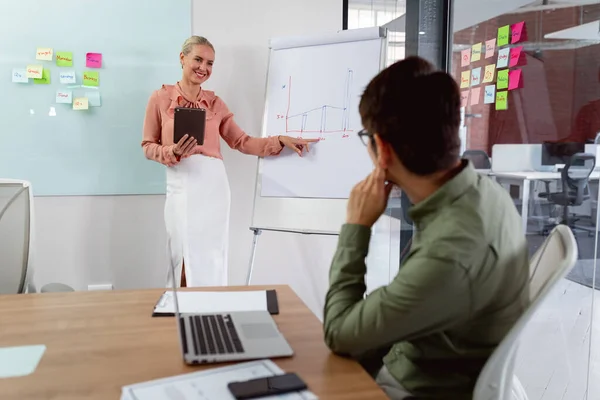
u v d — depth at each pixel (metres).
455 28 2.77
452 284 0.85
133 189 2.83
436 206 0.93
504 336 0.93
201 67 2.49
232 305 1.31
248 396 0.82
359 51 2.53
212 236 2.55
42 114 2.69
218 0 2.83
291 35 2.94
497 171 3.01
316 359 1.00
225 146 2.90
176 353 1.02
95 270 2.84
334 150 2.53
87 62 2.70
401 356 1.05
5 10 2.59
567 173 2.85
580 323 2.73
